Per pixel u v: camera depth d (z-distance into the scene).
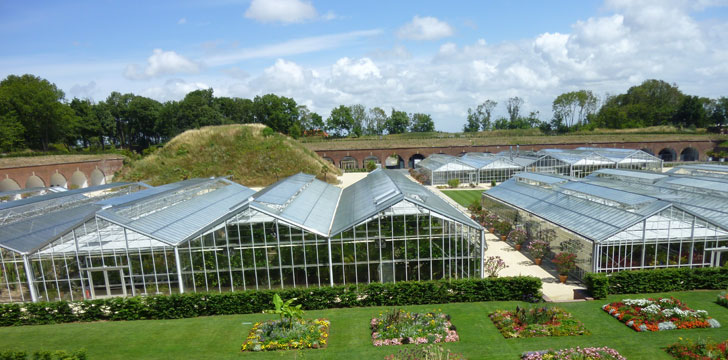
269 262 28.44
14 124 86.38
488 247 39.62
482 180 82.62
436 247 28.66
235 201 46.88
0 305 24.31
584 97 171.50
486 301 25.86
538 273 32.34
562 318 22.36
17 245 27.89
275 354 19.84
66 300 26.83
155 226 29.31
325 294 25.42
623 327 21.66
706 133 129.75
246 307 25.03
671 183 47.47
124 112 139.12
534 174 51.53
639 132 137.88
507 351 19.42
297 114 156.25
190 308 24.70
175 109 134.88
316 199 42.66
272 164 87.00
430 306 25.20
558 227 34.62
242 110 148.75
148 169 83.25
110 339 21.88
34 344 21.53
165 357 19.83
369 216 27.94
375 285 25.62
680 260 29.36
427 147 112.38
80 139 130.25
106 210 28.30
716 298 24.97
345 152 110.44
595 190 37.34
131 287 28.06
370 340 21.03
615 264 29.19
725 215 34.03
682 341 19.52
